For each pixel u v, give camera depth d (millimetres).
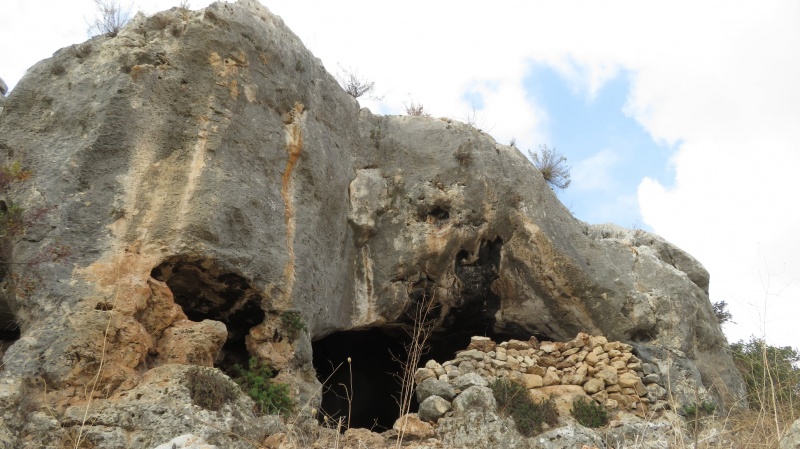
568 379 12859
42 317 9289
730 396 13750
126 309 9578
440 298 13758
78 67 11336
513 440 10938
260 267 11023
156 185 10555
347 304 13203
